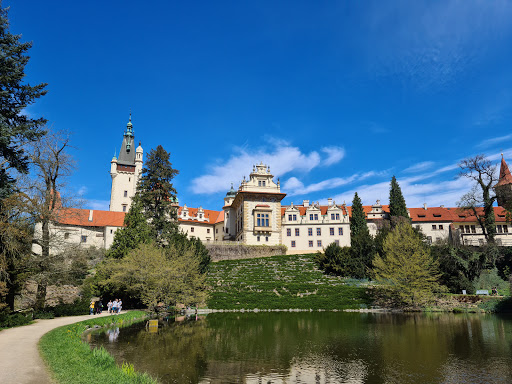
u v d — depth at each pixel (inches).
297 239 3024.1
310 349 881.5
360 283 2116.1
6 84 973.2
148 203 2258.9
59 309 1363.2
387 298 1855.3
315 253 2807.6
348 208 3368.6
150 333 1098.1
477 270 2007.9
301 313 1674.5
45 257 1258.0
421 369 709.3
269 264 2588.6
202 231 3759.8
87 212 3292.3
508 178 3171.8
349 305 1804.9
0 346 711.1
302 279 2236.7
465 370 697.6
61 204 1403.8
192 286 1718.8
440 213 3193.9
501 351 838.5
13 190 1118.4
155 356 805.9
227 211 3577.8
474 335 1032.8
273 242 2955.2
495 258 2043.6
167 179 2359.7
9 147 1005.2
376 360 776.9
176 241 2135.8
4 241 1038.4
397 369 710.5
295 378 658.8
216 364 745.6
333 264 2332.7
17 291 1166.3
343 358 794.8
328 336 1051.3
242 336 1055.0
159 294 1552.7
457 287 1898.4
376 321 1360.7
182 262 1702.8
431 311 1647.4
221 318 1512.1
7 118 990.4
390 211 3105.3
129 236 1969.7
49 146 1360.7
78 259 1407.5
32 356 624.7
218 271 2463.1
